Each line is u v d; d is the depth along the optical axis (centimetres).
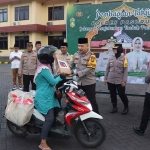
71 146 393
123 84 561
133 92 850
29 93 402
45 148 362
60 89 375
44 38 2716
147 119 436
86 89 478
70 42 719
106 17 679
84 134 388
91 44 703
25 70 688
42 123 370
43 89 366
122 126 494
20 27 2641
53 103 372
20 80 936
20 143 404
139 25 649
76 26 710
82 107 360
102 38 690
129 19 657
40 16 2650
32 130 388
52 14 2623
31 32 2633
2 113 574
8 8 2748
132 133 455
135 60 666
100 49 696
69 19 715
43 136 360
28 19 2636
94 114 366
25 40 2716
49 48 364
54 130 370
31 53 692
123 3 657
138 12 645
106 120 534
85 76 471
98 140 377
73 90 374
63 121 377
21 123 360
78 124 382
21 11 2678
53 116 367
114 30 676
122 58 573
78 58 472
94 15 690
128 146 396
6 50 2845
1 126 486
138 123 514
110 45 684
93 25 694
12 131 425
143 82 667
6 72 1548
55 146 392
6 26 2761
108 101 720
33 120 377
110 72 587
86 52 466
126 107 588
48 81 357
